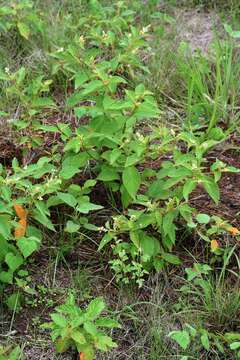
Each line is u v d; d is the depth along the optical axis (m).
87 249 1.92
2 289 1.81
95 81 1.93
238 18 2.84
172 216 1.81
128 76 2.48
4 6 2.68
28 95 2.30
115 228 1.83
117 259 1.87
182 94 2.44
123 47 2.47
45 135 2.26
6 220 1.69
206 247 1.92
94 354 1.70
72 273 1.88
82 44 2.25
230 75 2.41
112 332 1.76
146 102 1.89
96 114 1.96
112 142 1.92
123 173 1.85
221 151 2.22
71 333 1.56
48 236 1.93
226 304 1.78
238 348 1.71
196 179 1.80
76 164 1.92
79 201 1.88
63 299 1.82
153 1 2.86
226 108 2.33
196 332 1.72
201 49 2.69
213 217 1.88
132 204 2.02
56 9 2.81
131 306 1.79
